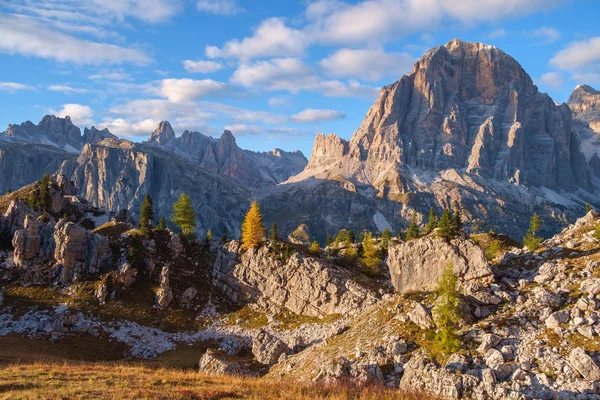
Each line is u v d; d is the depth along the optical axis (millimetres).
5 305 96500
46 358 75250
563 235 77188
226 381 51688
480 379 44000
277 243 121812
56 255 111312
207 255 133750
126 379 49156
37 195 141125
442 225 72188
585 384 39500
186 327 102750
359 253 142125
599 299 50250
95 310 99438
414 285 72938
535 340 47750
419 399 42562
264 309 112188
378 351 55625
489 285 61812
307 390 45844
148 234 128625
